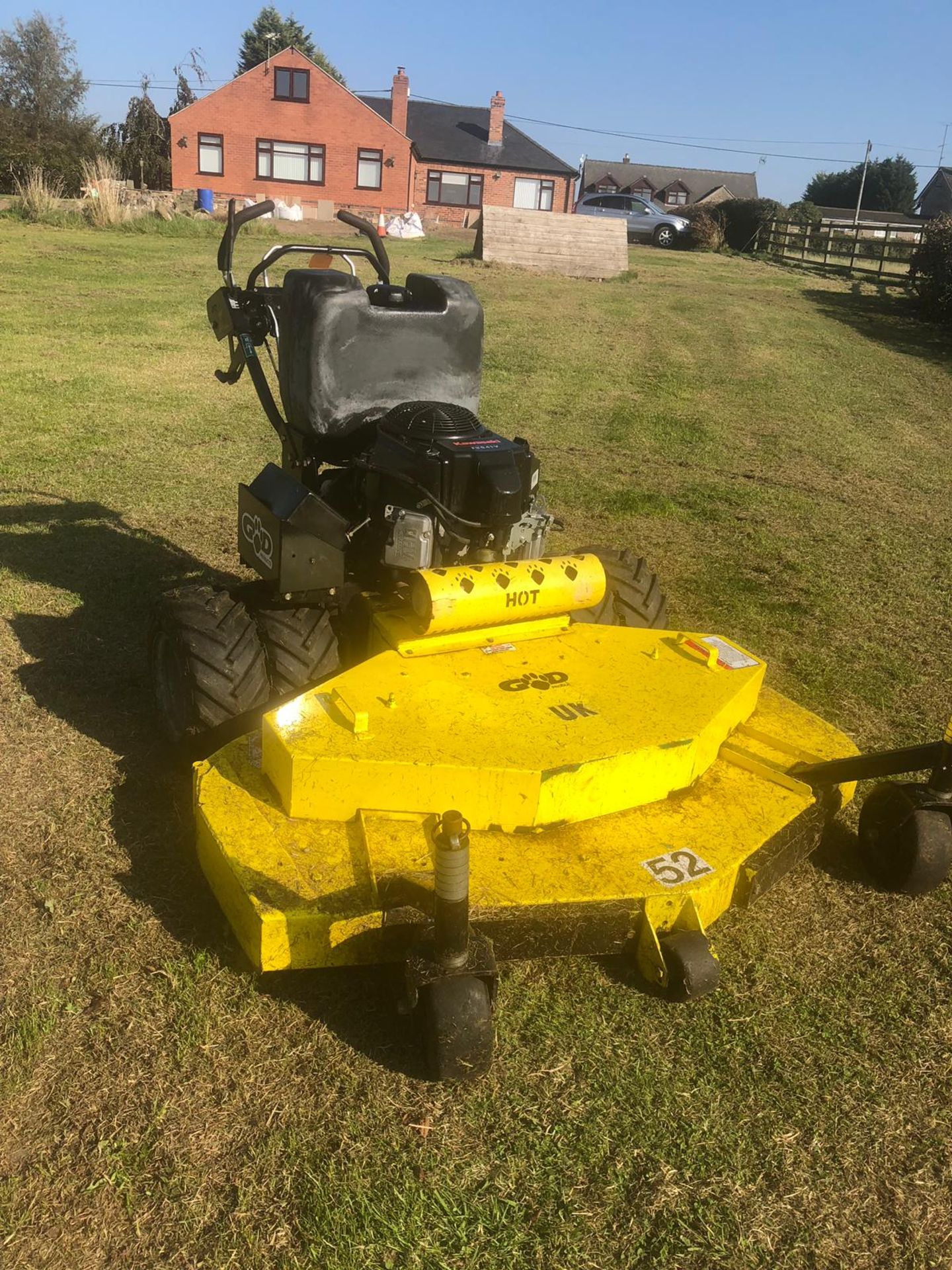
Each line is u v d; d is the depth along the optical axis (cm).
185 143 4172
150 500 795
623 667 382
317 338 412
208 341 1425
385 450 404
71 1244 239
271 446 965
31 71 4922
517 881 301
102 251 2253
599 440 1093
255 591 415
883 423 1271
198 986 313
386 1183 256
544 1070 292
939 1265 247
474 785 314
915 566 766
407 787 314
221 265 484
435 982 267
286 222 3484
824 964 344
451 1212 250
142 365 1268
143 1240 241
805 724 407
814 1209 259
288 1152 263
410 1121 273
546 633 399
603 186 7500
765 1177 266
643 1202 257
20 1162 258
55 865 366
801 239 3316
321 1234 243
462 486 390
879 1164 272
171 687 414
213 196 3853
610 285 2341
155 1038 295
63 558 664
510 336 1633
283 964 286
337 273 423
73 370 1220
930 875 363
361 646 417
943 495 975
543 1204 254
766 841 329
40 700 482
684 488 938
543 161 4734
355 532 405
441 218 4650
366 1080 285
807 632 627
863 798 441
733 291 2392
